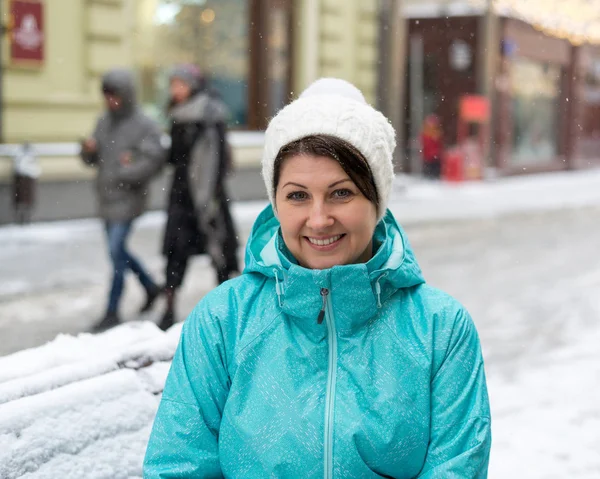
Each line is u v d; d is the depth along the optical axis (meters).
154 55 11.23
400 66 15.12
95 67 10.02
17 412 1.58
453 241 9.70
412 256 1.53
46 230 8.87
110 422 1.68
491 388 4.36
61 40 9.73
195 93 5.29
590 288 7.16
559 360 4.92
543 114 21.81
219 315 1.52
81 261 7.27
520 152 20.88
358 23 13.89
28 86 9.47
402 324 1.48
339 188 1.42
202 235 5.21
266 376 1.45
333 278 1.40
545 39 21.11
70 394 1.66
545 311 6.26
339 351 1.45
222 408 1.50
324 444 1.39
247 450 1.43
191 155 5.16
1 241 8.13
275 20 12.77
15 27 9.26
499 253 8.93
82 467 1.60
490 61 18.78
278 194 1.47
